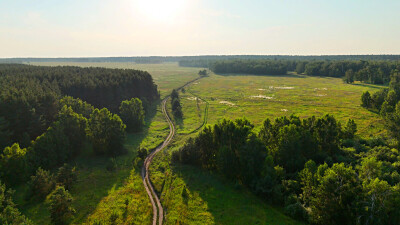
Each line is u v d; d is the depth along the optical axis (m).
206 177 53.44
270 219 39.59
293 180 46.00
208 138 58.06
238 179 52.03
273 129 57.62
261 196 45.53
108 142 64.06
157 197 46.47
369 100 107.81
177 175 54.38
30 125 63.12
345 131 67.62
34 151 52.44
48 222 38.66
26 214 40.25
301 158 51.41
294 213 39.75
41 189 44.25
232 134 53.28
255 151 47.72
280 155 52.09
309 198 40.12
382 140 62.53
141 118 87.06
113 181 51.50
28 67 143.38
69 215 38.56
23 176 48.56
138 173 55.62
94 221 37.88
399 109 68.81
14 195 45.19
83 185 49.59
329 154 57.47
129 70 137.12
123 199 44.91
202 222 38.78
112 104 99.31
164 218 40.12
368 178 39.34
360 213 34.31
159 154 65.88
